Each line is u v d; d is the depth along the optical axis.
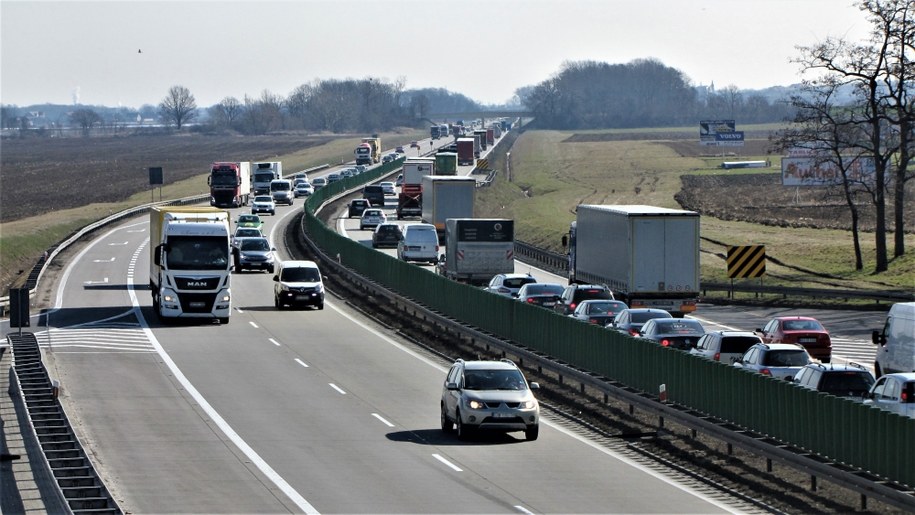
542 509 52.22
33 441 63.03
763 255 144.25
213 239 120.44
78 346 105.75
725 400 69.19
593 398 84.62
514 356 102.88
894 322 83.31
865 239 199.12
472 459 63.75
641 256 116.69
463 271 153.50
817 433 59.53
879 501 53.16
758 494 56.44
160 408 78.06
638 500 54.44
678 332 93.00
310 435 69.88
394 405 80.88
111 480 57.41
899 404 60.16
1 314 128.62
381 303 140.75
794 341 91.62
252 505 52.44
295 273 136.00
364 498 53.97
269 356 102.06
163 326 119.62
